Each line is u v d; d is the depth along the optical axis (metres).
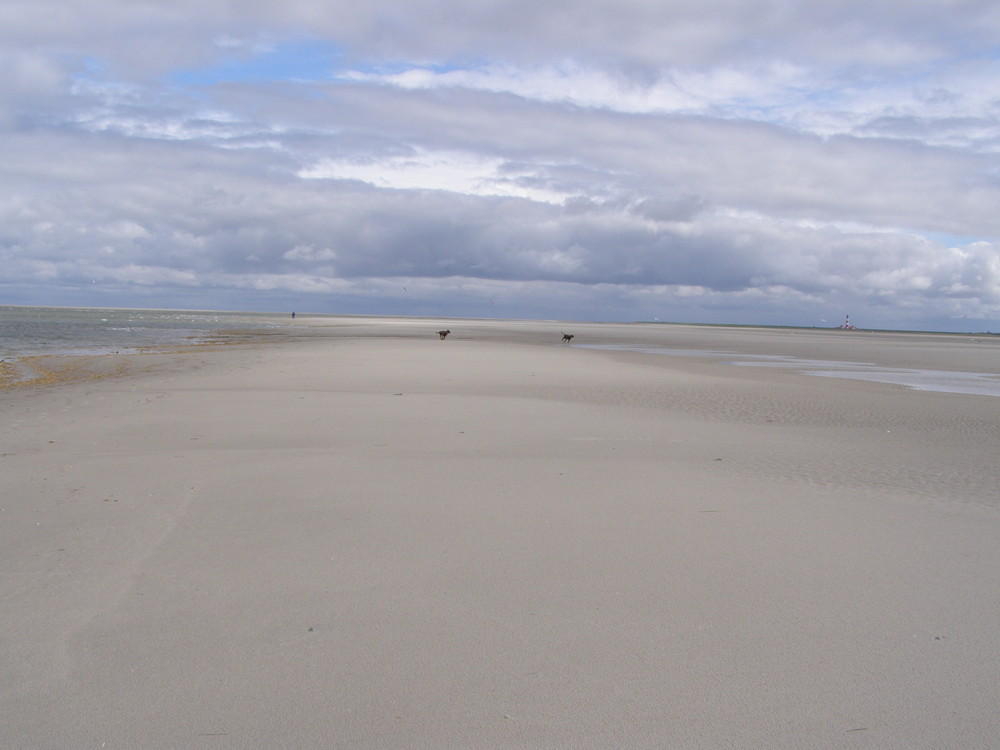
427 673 4.05
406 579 5.43
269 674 4.01
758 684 4.01
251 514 7.08
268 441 11.12
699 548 6.26
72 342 41.28
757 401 17.59
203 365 25.27
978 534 6.90
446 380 20.95
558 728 3.57
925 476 9.60
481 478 8.74
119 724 3.54
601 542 6.36
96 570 5.52
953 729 3.63
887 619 4.88
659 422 13.84
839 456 10.91
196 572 5.51
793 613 4.95
